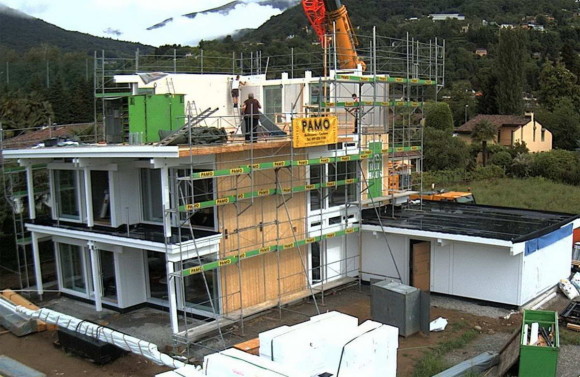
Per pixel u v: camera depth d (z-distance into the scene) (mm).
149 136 16750
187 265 15438
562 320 15648
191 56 36594
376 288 15539
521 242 16250
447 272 18234
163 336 15383
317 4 22266
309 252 18672
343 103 18172
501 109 62906
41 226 18047
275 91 21547
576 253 21750
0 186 21359
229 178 15906
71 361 14102
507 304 17062
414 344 14617
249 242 16656
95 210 17719
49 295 19094
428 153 45750
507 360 12461
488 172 44750
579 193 37219
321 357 11414
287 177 17594
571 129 58500
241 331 15641
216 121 20625
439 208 22250
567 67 77062
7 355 14531
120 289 17078
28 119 37312
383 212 21312
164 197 14461
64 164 17875
